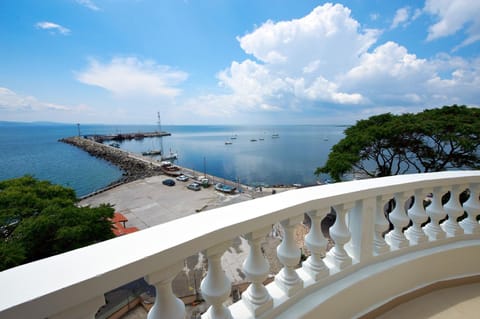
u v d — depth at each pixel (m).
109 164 43.88
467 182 1.71
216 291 0.88
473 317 1.39
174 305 0.77
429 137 9.00
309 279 1.21
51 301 0.51
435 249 1.64
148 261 0.64
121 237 0.70
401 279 1.49
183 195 23.12
